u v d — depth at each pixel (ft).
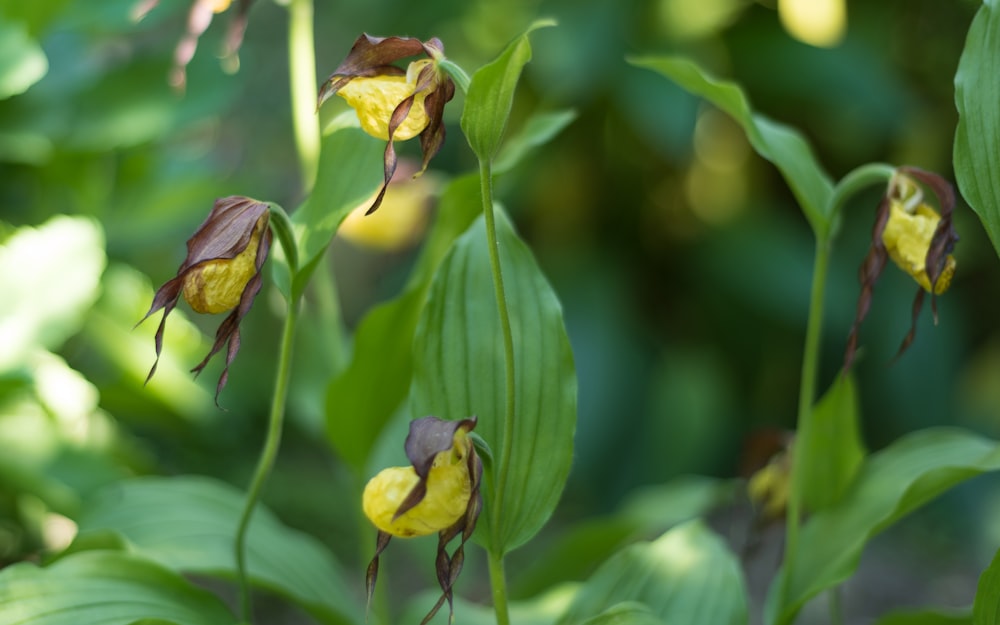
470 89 3.63
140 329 5.08
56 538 4.94
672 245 9.03
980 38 3.72
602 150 8.90
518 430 3.87
